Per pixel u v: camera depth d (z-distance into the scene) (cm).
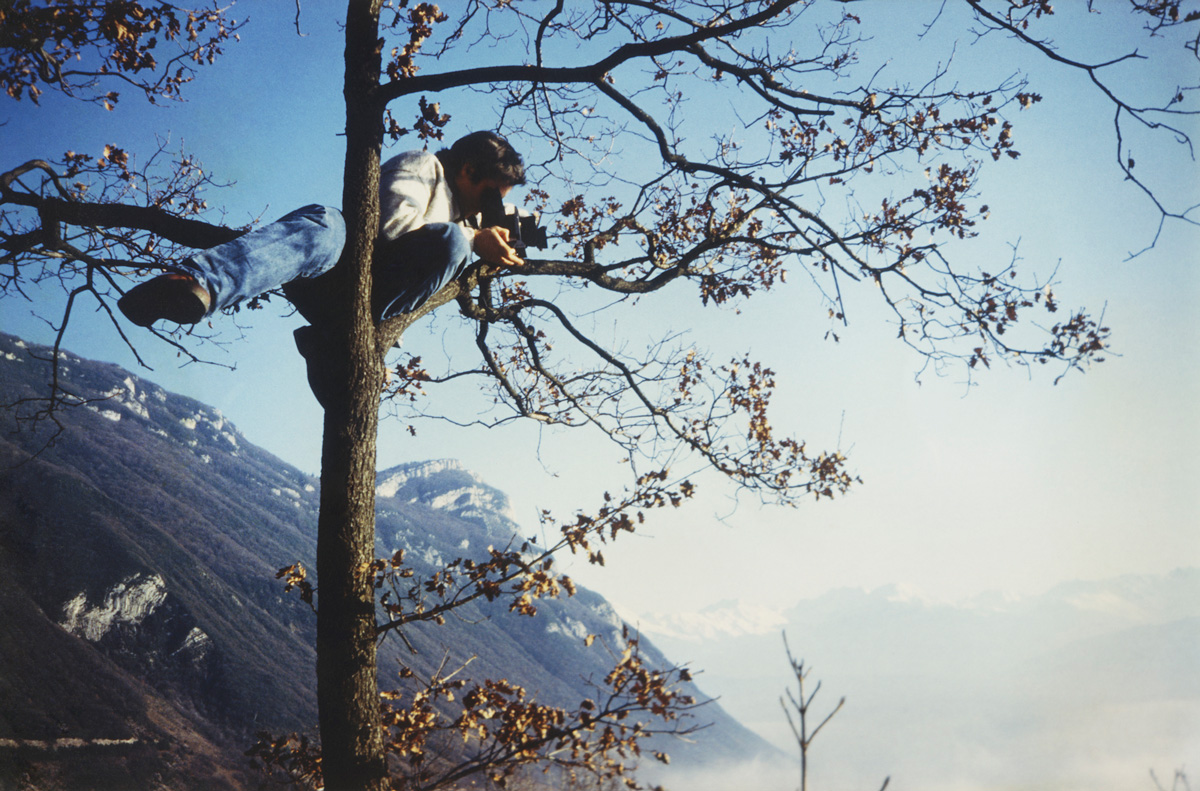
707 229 511
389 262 307
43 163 373
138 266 383
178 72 493
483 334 518
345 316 287
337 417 284
